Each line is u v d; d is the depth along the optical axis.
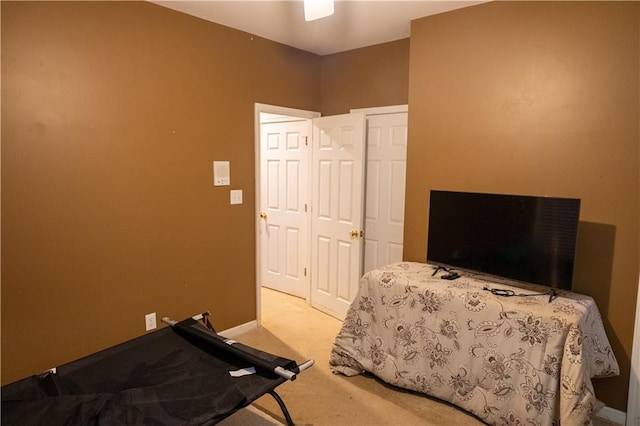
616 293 2.30
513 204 2.38
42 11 2.25
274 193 4.60
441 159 2.95
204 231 3.19
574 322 1.95
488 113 2.70
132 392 1.73
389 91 3.57
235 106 3.32
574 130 2.38
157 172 2.85
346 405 2.47
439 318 2.40
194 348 2.22
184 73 2.95
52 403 1.66
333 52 3.93
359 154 3.56
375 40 3.52
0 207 2.18
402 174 3.53
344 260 3.77
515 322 2.12
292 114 3.81
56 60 2.32
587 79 2.31
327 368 2.92
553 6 2.40
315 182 4.01
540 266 2.29
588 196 2.36
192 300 3.16
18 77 2.19
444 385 2.40
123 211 2.69
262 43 3.47
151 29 2.74
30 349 2.35
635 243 2.23
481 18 2.69
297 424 2.29
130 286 2.77
